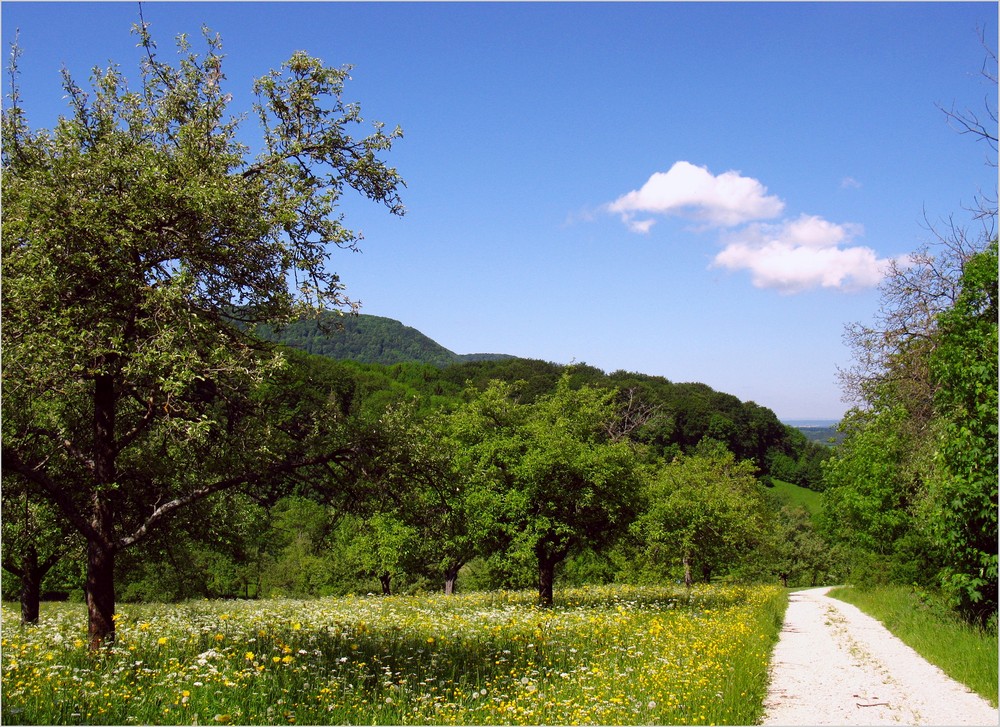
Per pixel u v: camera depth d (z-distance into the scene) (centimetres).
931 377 1992
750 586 3909
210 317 979
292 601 2320
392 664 1007
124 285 900
